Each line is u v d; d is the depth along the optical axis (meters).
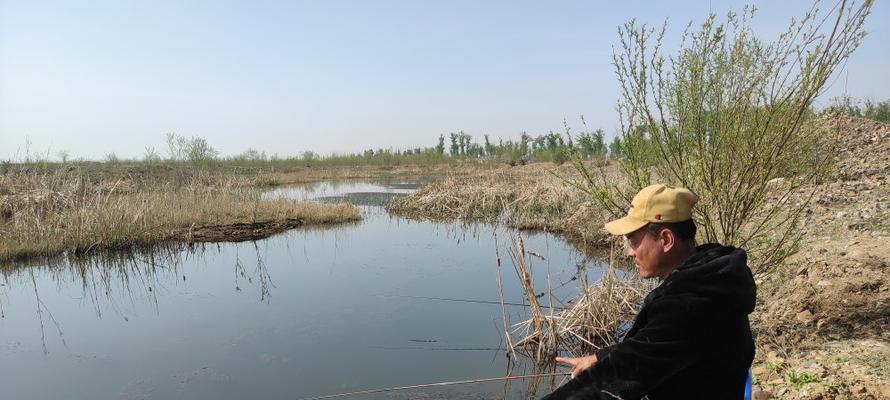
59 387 5.74
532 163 35.66
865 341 4.62
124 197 15.48
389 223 16.91
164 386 5.72
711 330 1.97
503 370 6.01
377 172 41.69
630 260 9.94
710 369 2.01
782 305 5.86
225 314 8.09
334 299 8.73
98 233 12.34
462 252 12.26
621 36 5.10
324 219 16.64
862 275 5.76
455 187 20.41
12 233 12.23
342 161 47.81
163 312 8.25
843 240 7.32
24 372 6.13
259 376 5.93
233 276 10.38
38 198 14.51
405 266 10.95
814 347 4.83
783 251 5.57
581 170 5.56
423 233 15.01
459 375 5.89
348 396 5.40
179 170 23.22
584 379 2.17
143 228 13.13
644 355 2.03
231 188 19.97
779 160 4.89
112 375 6.02
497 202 18.06
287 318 7.85
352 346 6.73
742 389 2.09
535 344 6.61
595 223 12.74
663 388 2.09
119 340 7.10
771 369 4.54
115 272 10.80
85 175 18.73
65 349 6.81
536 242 12.95
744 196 5.04
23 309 8.55
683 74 5.08
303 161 48.22
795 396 3.97
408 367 6.10
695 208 5.22
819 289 5.78
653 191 2.26
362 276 10.19
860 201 9.41
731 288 1.98
